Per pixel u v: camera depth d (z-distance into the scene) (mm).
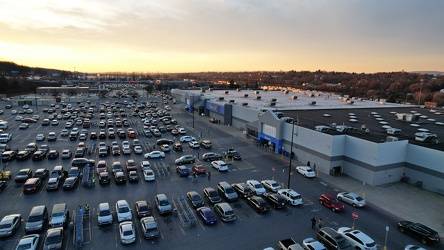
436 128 52250
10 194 33125
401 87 189750
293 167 44438
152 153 47812
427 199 33844
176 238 25312
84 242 24359
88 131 68000
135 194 33906
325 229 25141
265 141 56438
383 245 24812
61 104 113250
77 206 30656
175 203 31812
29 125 73125
